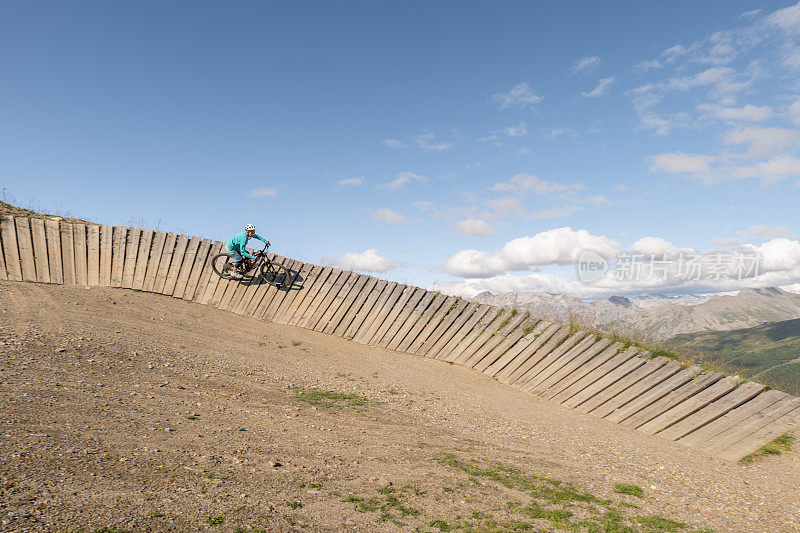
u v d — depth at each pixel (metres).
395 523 3.69
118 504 3.20
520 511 4.30
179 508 3.31
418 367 12.13
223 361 9.80
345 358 12.09
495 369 12.09
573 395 10.27
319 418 7.12
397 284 14.89
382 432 6.81
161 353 9.27
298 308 14.37
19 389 5.75
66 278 13.23
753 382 8.81
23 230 13.16
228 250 13.87
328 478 4.55
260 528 3.20
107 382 6.95
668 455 7.31
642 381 9.74
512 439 7.37
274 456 5.00
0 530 2.51
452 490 4.66
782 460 7.24
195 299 14.08
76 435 4.54
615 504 4.82
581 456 6.76
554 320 13.38
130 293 13.23
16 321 9.08
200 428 5.57
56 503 3.04
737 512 5.03
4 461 3.56
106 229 14.35
